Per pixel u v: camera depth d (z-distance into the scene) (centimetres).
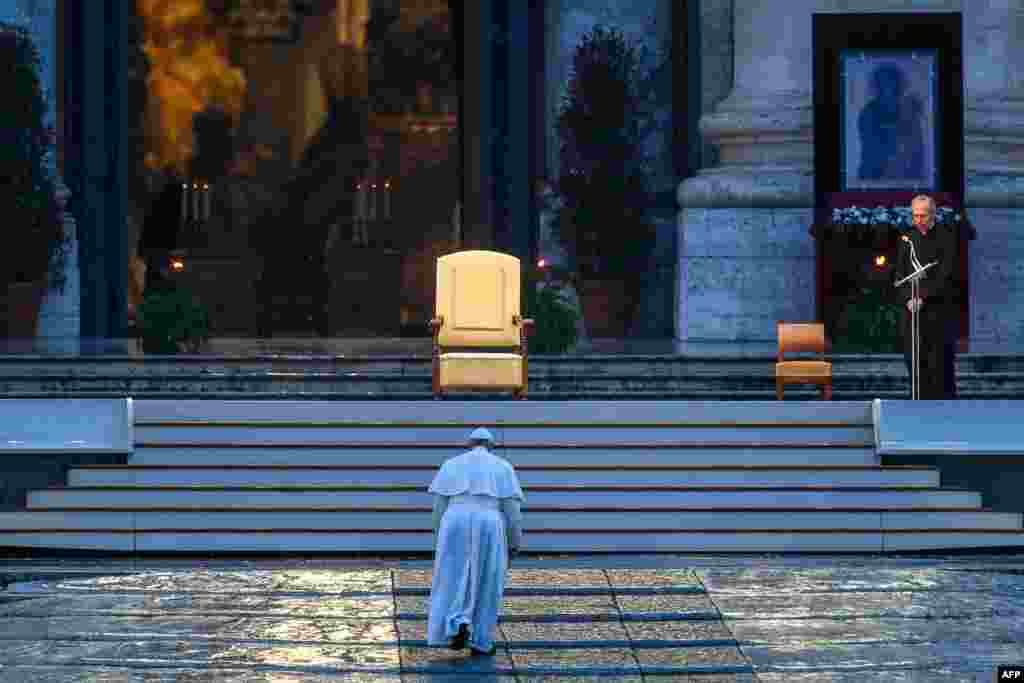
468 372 4431
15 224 6253
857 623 3145
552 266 7019
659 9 7256
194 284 8075
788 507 4038
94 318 6919
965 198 6506
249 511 4003
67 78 6962
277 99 8281
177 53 8119
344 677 2798
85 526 3969
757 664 2880
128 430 4100
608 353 5869
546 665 2880
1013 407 4134
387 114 8225
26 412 4100
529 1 7244
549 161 7275
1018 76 6725
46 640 3025
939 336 4309
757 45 6719
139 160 8062
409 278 8200
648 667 2866
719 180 6656
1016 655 2920
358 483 4078
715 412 4200
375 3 8238
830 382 4781
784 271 6612
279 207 8181
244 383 5125
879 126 6306
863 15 6322
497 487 2950
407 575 3588
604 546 3991
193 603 3319
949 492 4050
